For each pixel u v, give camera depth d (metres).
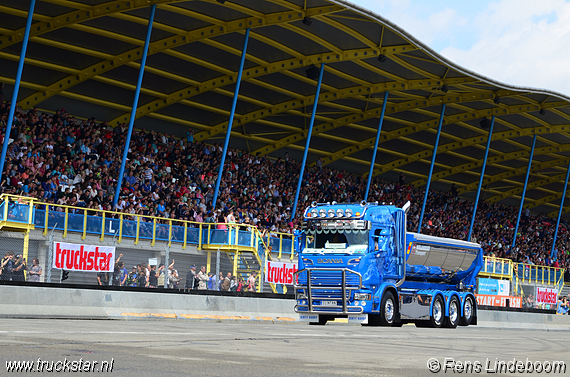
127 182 32.22
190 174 37.31
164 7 28.83
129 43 32.53
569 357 12.55
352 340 13.91
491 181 62.72
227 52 34.34
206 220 31.12
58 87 34.94
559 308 44.09
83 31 31.05
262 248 28.91
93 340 10.96
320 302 20.66
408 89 39.06
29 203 22.41
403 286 22.14
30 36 29.78
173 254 26.72
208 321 22.28
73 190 28.86
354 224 20.42
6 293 17.97
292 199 44.38
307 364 9.02
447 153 55.91
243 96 40.66
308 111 44.31
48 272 21.20
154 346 10.51
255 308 24.36
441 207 58.41
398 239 21.22
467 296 24.97
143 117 40.75
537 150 55.75
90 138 33.34
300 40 33.22
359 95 40.38
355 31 32.22
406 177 59.56
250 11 29.72
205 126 43.41
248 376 7.59
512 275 41.50
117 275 23.47
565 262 68.56
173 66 35.75
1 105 30.50
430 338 16.17
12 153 28.03
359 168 55.19
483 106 44.34
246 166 42.72
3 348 9.06
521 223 66.88
